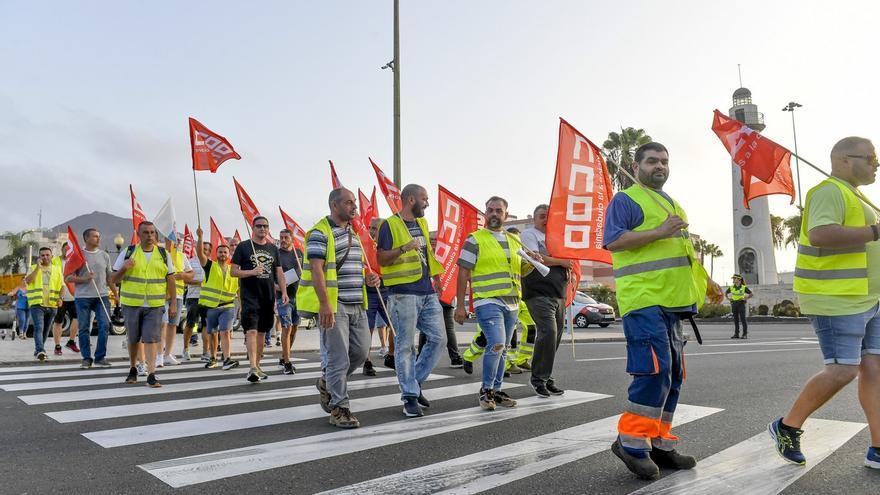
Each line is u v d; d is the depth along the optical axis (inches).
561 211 253.1
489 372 222.5
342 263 203.2
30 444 171.5
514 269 231.8
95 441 174.7
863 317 141.8
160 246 289.3
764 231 1608.0
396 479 138.5
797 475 139.2
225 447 167.5
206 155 386.3
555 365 363.6
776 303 1509.6
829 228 139.8
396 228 220.7
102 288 364.5
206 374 327.9
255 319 300.4
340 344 196.7
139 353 342.3
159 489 132.6
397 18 562.6
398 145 553.6
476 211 382.0
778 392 255.1
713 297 151.9
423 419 203.8
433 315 223.5
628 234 143.1
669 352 140.6
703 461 151.6
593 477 139.3
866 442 167.3
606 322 980.6
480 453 160.2
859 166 150.3
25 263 2748.5
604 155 255.4
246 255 303.0
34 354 424.5
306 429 189.6
